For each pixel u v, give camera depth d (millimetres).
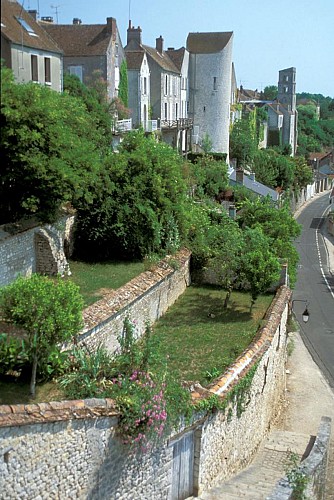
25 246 17875
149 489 11758
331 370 27000
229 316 20797
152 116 52000
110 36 40031
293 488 12781
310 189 92500
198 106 61219
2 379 12211
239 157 66250
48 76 20359
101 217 21797
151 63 51281
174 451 12445
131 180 22234
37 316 11469
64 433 9680
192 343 18031
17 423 8766
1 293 11875
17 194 16969
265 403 18328
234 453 15156
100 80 35719
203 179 39219
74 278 19359
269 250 24750
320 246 57344
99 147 25516
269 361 18469
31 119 14547
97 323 15039
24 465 8984
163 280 20719
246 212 29859
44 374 12258
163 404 11367
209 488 13648
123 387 11297
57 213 19438
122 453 10977
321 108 175375
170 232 23156
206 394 13227
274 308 20953
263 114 97562
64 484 9758
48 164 15820
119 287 18500
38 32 20141
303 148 123312
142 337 17391
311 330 32875
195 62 60531
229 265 21547
